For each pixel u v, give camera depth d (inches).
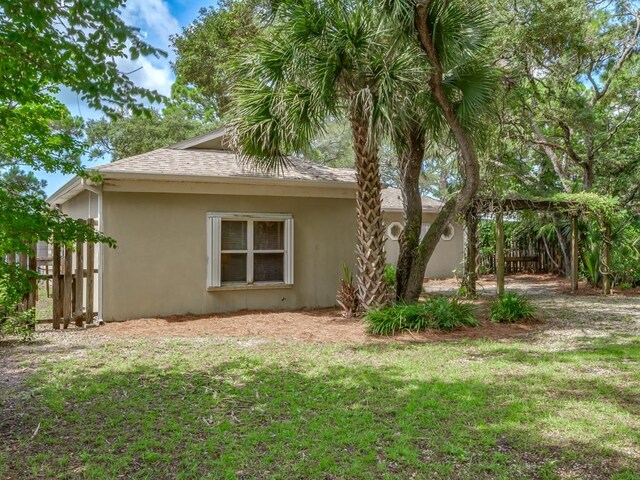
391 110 270.1
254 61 294.5
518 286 581.3
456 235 696.4
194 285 351.9
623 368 210.1
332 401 167.2
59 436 137.3
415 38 284.7
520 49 449.4
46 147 219.6
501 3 442.6
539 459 123.2
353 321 327.9
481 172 461.7
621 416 152.3
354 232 408.8
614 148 574.9
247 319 336.5
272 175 369.7
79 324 307.1
